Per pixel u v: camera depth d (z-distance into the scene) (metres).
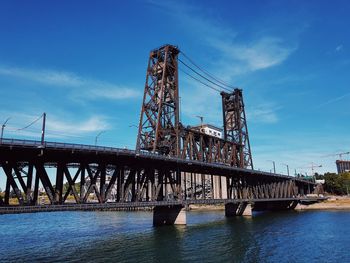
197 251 42.59
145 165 60.56
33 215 133.00
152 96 79.88
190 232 60.25
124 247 45.72
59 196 43.66
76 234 62.97
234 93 119.38
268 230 62.59
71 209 43.66
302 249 43.56
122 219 103.00
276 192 121.12
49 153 43.69
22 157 41.41
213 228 66.12
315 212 107.75
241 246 45.91
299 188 150.75
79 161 47.78
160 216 73.44
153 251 42.75
